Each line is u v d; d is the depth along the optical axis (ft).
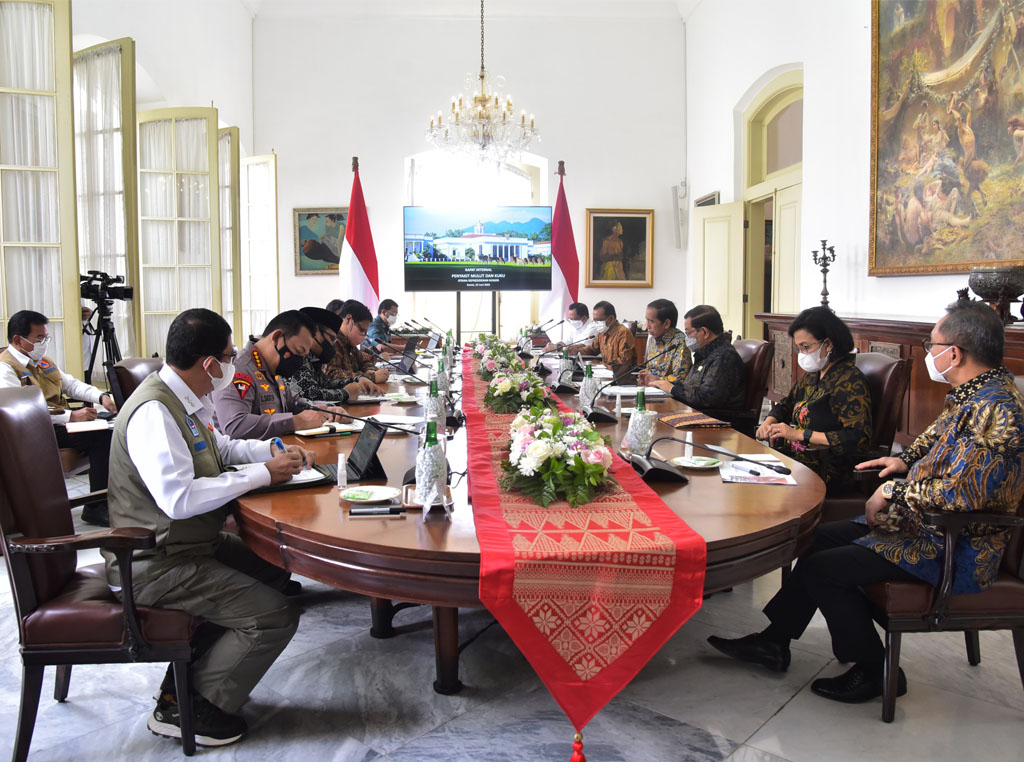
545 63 36.11
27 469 6.61
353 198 31.63
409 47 35.70
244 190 33.04
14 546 6.43
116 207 20.51
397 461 9.02
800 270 26.04
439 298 46.21
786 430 10.06
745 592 10.78
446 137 33.50
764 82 28.55
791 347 23.30
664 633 5.99
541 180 37.93
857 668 7.88
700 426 11.06
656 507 6.99
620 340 22.89
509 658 8.80
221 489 7.14
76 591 7.09
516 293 45.62
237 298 27.12
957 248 17.58
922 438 8.09
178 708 7.04
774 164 31.24
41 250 16.90
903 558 7.31
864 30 21.25
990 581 7.16
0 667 8.69
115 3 23.47
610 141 36.50
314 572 6.45
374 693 8.02
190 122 24.36
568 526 6.47
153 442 6.95
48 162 16.71
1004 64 15.98
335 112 35.78
